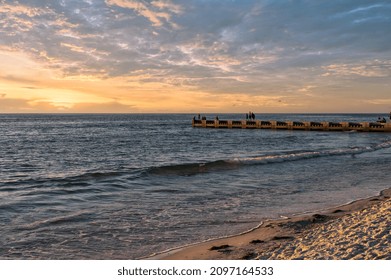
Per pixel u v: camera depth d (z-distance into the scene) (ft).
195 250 26.89
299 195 46.75
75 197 45.19
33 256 26.22
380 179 58.90
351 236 25.93
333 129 203.62
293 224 32.81
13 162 86.89
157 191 49.47
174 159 91.81
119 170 69.77
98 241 29.30
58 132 227.20
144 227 32.94
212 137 173.27
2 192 48.37
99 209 39.29
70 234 30.89
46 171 71.77
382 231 26.27
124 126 320.91
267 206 40.81
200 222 34.53
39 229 32.12
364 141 150.00
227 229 32.22
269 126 223.71
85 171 70.69
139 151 112.06
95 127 301.02
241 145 132.57
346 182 56.24
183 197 45.62
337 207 39.75
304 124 211.61
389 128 190.39
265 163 78.89
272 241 28.25
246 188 51.70
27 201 42.73
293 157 86.22
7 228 32.22
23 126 320.09
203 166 71.10
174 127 293.64
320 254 23.11
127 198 44.93
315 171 67.97
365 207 38.68
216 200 43.96
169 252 26.73
